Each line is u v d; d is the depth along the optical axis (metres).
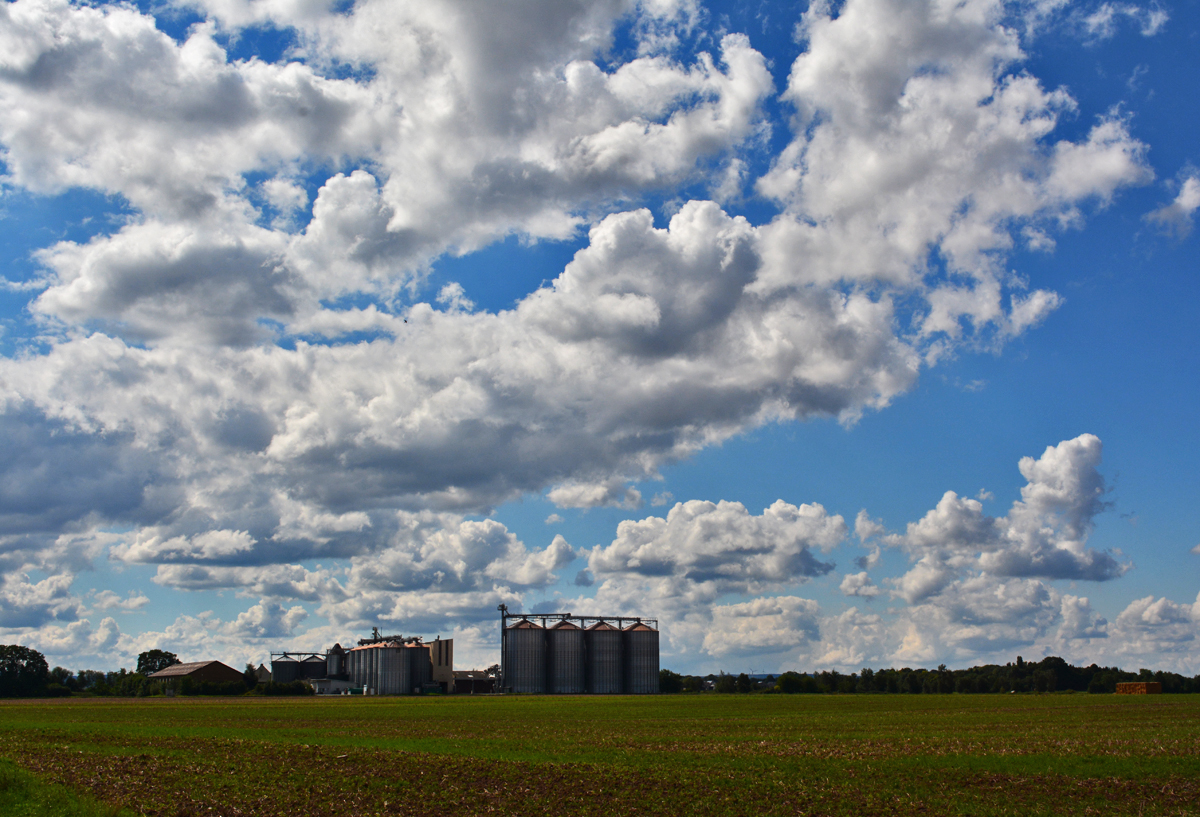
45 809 37.69
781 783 46.72
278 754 56.62
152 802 39.72
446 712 115.44
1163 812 40.53
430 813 39.44
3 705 143.12
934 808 41.12
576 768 51.38
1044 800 43.00
